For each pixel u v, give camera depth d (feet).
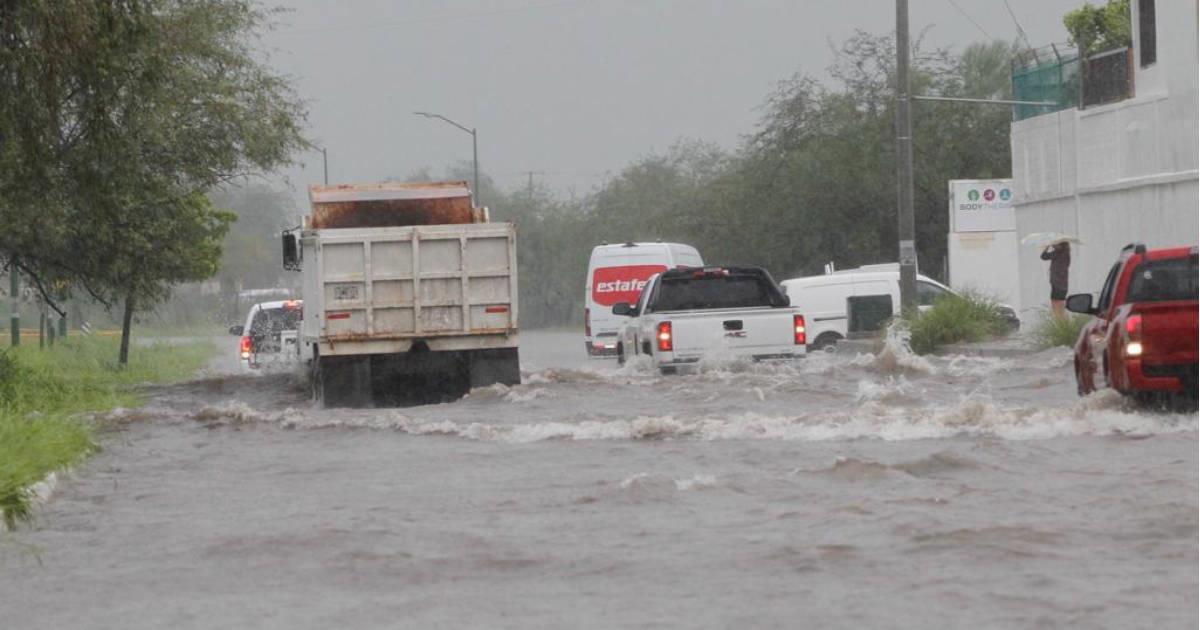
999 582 66.54
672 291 223.51
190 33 209.77
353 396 192.13
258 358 306.55
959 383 191.11
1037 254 302.66
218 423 160.15
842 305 303.68
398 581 71.51
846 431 127.44
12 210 190.19
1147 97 260.42
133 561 79.36
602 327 322.96
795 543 77.15
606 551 77.10
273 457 128.98
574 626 61.16
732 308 221.46
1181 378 126.00
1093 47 437.99
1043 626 58.70
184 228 243.40
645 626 60.80
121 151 177.88
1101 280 277.44
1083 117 281.54
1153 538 75.77
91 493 107.86
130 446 141.38
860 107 492.13
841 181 481.87
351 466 120.16
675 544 78.33
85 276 240.73
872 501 89.92
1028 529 78.74
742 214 500.33
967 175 478.59
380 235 191.93
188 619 64.75
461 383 196.85
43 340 385.09
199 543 83.66
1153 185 258.37
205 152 227.40
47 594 71.41
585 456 120.37
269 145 235.40
